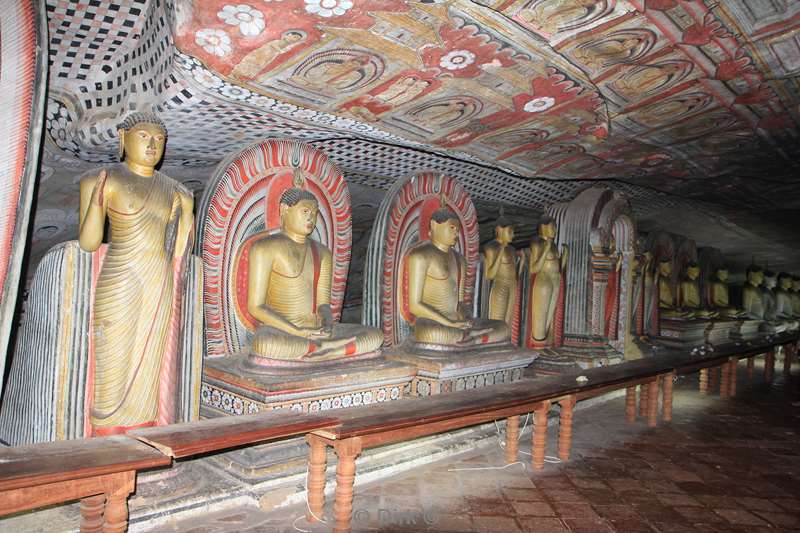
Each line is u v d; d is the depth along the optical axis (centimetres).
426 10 312
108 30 362
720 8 343
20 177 294
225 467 399
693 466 509
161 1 318
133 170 372
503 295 679
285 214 475
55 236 491
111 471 253
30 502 236
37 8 295
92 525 267
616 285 861
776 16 354
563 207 820
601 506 412
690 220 1092
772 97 484
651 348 929
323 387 430
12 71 291
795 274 1581
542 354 749
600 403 740
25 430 360
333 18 306
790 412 742
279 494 379
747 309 1373
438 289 588
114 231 363
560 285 775
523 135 524
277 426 318
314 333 459
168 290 380
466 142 522
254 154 460
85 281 355
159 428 306
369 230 772
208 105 384
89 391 357
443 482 441
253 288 457
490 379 582
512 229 692
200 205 450
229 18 299
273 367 431
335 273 524
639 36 371
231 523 355
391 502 399
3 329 293
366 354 490
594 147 588
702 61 411
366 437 348
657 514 405
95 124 393
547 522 382
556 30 353
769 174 747
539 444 476
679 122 533
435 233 594
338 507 340
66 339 348
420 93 406
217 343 454
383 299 565
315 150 500
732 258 1459
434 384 529
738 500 437
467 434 530
